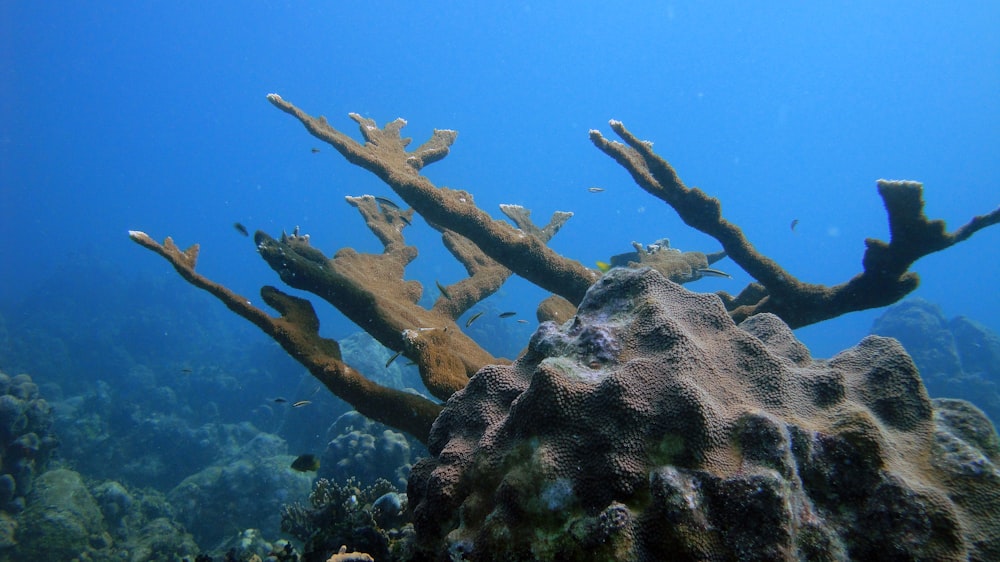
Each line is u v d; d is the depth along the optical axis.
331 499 6.22
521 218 8.65
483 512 2.41
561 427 2.40
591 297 3.30
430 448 3.14
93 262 39.38
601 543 2.03
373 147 6.87
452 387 4.50
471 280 7.54
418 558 2.67
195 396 22.44
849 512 2.32
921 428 2.77
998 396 19.42
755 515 2.01
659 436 2.29
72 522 9.29
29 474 9.55
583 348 2.88
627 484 2.19
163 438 17.06
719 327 3.08
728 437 2.29
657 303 2.98
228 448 17.39
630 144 6.13
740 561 1.96
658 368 2.56
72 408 17.73
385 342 5.51
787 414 2.56
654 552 2.04
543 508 2.22
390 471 9.74
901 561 2.18
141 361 27.64
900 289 5.59
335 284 5.33
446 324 6.60
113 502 11.02
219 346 33.78
